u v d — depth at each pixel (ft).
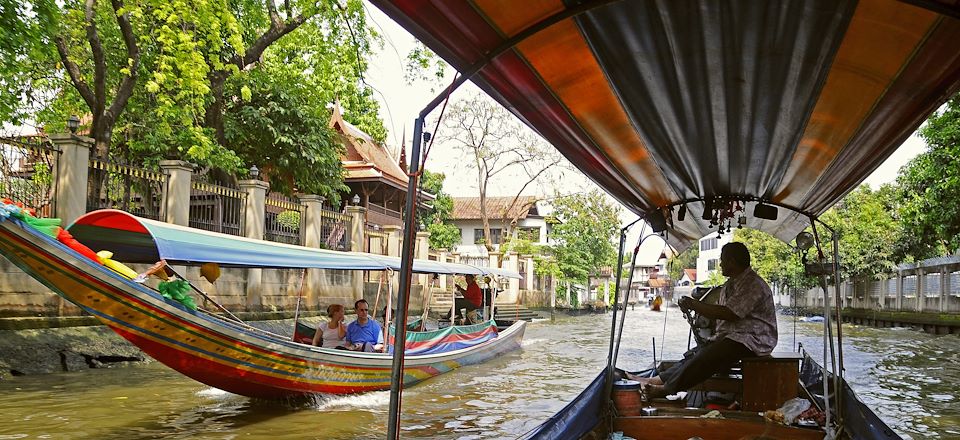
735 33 9.52
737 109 12.49
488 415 26.32
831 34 9.25
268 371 25.45
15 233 19.42
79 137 33.73
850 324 96.32
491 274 50.03
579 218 132.98
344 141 85.97
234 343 24.20
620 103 12.28
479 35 9.52
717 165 16.43
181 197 39.34
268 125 57.47
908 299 78.64
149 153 53.93
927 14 8.23
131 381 30.71
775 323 16.88
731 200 19.80
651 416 15.97
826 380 15.28
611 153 15.30
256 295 44.78
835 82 10.80
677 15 9.11
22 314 31.14
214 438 21.61
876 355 47.96
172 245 21.53
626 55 10.36
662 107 12.52
